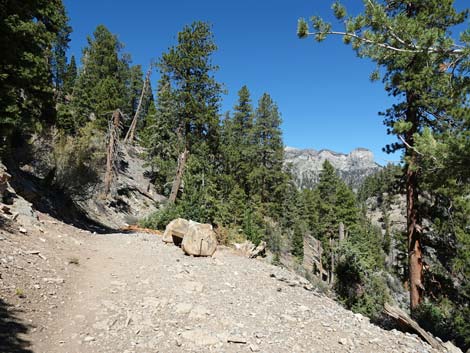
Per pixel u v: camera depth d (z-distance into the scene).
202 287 8.71
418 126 13.35
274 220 51.34
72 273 8.38
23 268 7.32
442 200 13.52
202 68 26.20
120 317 6.35
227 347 5.71
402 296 28.94
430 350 6.73
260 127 47.88
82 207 24.05
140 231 20.03
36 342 4.88
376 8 7.21
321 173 62.75
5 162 17.53
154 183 39.34
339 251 21.50
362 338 6.81
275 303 8.41
